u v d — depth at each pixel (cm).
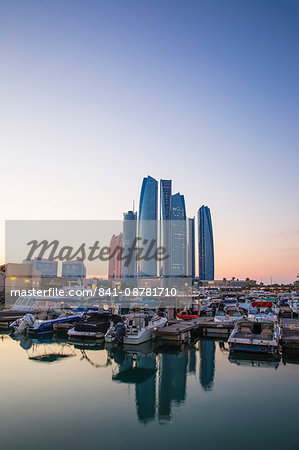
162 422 1171
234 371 1845
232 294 8712
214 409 1302
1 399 1396
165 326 3077
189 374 1797
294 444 1027
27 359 2105
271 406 1325
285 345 2325
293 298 6059
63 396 1434
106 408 1309
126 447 1001
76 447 999
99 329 2730
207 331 3120
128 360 2122
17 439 1050
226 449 994
